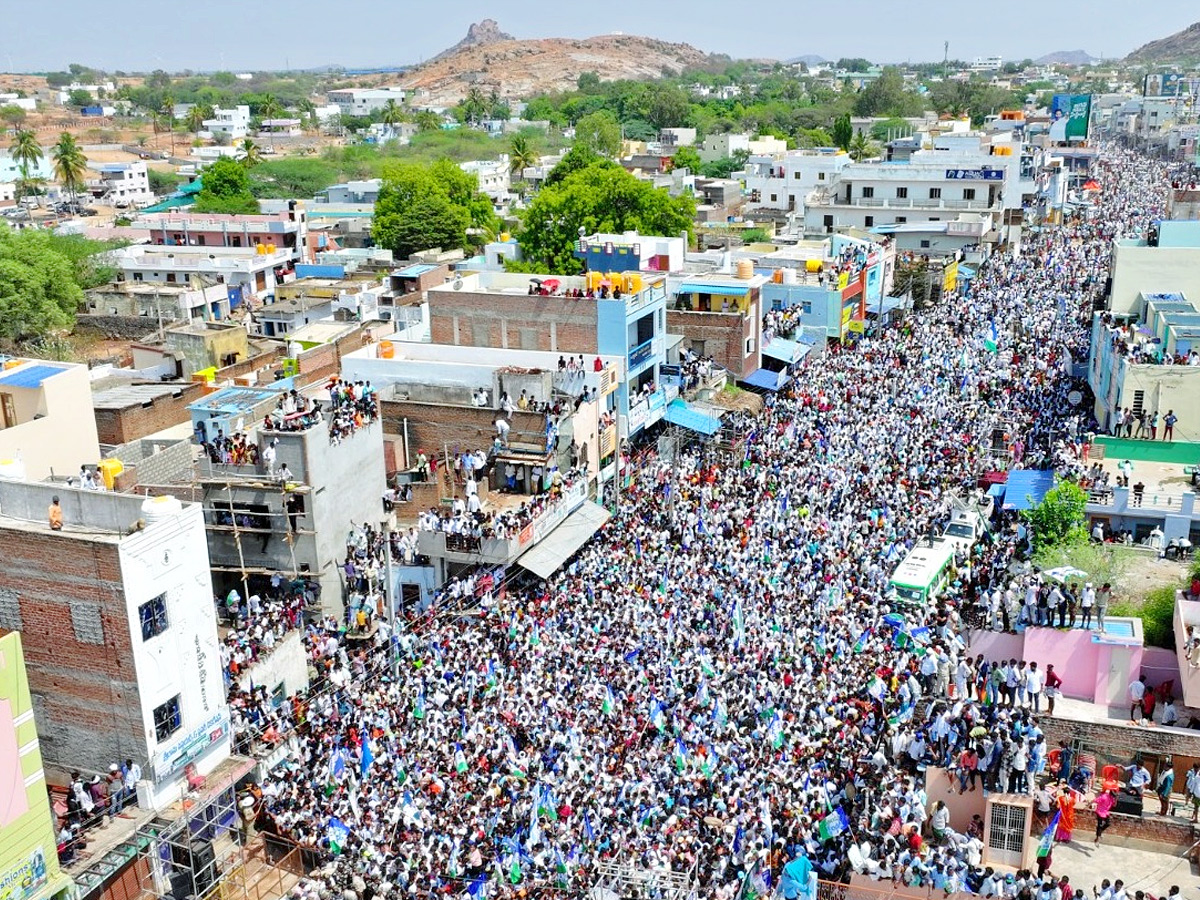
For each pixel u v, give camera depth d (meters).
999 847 29.48
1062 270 111.31
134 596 32.31
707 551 50.12
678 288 75.62
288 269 112.94
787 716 36.81
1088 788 31.00
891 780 31.59
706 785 33.59
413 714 37.81
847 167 122.69
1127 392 56.88
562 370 57.81
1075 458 54.09
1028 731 30.25
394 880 29.98
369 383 57.22
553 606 45.62
